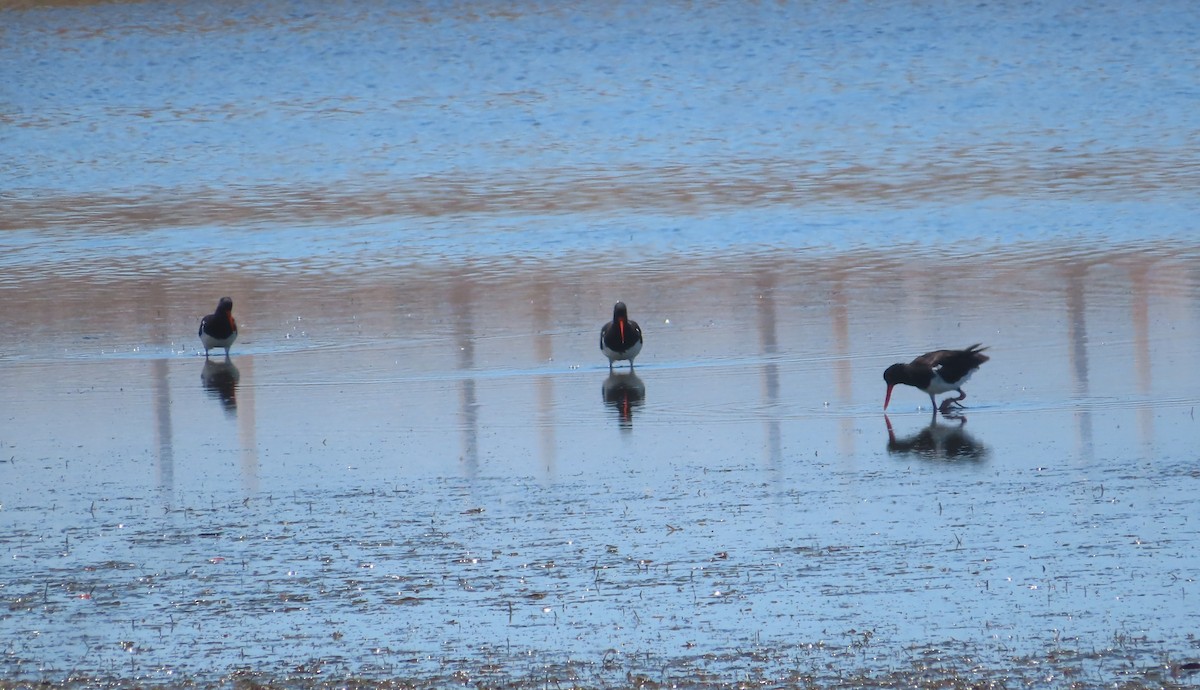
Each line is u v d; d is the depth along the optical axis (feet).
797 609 125.39
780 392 209.56
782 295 283.18
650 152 473.67
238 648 120.47
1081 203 373.61
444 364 235.81
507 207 394.11
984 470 165.07
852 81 586.04
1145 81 567.59
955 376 192.34
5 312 285.43
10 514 159.12
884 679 109.91
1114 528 142.92
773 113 534.78
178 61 627.05
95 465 179.22
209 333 244.42
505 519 152.87
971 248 324.80
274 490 166.30
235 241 358.23
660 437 186.39
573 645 119.14
